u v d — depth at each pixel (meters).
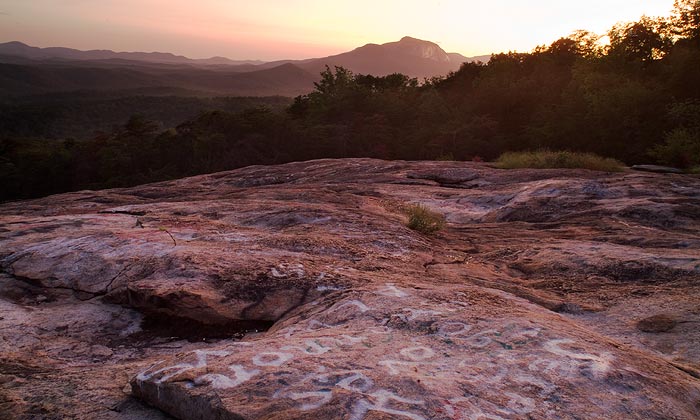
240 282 4.53
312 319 3.79
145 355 3.86
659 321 3.91
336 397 2.31
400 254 6.06
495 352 2.90
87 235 6.13
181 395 2.49
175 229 6.61
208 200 9.84
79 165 65.50
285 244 5.95
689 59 31.44
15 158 72.75
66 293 4.91
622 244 6.58
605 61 37.69
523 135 42.00
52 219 7.71
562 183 10.54
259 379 2.52
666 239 6.45
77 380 3.08
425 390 2.38
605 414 2.33
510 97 46.78
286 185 13.04
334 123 57.81
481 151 42.47
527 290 4.77
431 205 10.70
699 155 21.17
